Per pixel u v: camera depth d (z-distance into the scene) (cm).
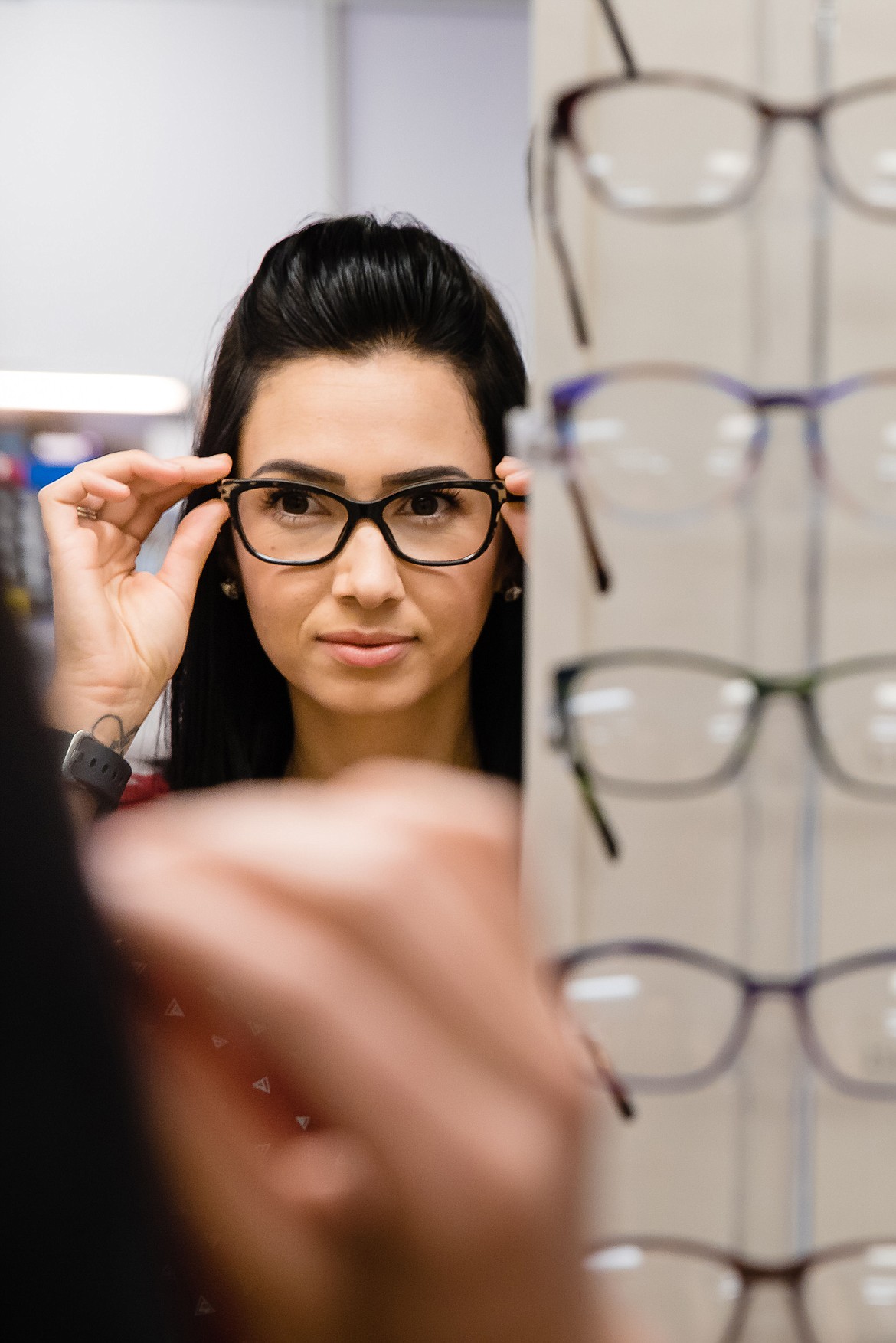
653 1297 37
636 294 37
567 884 38
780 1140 38
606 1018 38
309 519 75
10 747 16
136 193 163
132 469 83
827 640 38
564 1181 19
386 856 19
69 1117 16
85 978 16
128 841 19
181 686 95
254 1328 20
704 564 38
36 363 165
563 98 37
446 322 77
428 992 19
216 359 86
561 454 37
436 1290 19
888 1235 38
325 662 76
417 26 163
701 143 37
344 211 165
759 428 37
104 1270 16
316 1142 19
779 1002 38
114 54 161
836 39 38
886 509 38
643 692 38
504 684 91
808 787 38
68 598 80
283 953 19
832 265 38
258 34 161
